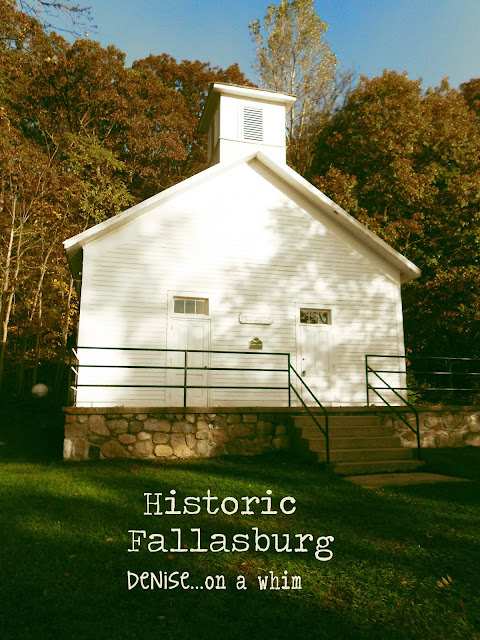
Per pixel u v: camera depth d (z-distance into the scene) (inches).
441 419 448.8
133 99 984.3
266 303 488.1
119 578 157.5
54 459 357.7
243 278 484.7
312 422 390.9
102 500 245.9
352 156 842.8
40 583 150.9
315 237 518.9
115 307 441.1
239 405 464.4
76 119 934.4
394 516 232.8
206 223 482.3
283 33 1126.4
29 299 776.3
